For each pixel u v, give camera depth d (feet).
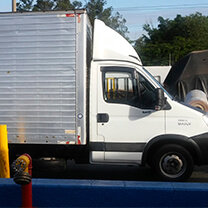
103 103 19.92
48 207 12.67
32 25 19.76
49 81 19.67
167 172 19.94
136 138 19.84
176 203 12.35
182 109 19.89
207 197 12.22
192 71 41.47
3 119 19.99
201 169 25.09
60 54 19.60
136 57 21.21
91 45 23.21
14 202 12.73
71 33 19.51
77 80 19.49
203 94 35.65
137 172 24.14
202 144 19.70
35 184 12.72
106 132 19.89
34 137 19.80
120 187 12.48
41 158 20.84
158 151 19.83
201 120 19.84
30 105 19.81
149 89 20.08
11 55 19.92
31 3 100.27
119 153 19.86
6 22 19.92
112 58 20.29
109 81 20.06
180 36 122.11
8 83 19.95
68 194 12.61
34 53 19.76
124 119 19.84
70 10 19.47
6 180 13.34
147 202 12.42
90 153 20.15
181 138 19.61
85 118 19.63
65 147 20.53
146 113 19.83
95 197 12.54
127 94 20.02
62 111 19.63
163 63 111.65
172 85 42.19
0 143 17.51
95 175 23.32
